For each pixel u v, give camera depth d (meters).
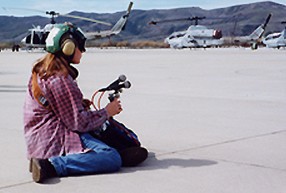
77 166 4.41
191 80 15.12
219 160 4.99
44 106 4.48
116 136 4.81
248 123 7.22
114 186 4.12
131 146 4.83
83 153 4.42
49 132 4.45
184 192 3.95
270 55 38.72
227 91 11.78
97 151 4.45
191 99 10.20
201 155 5.21
